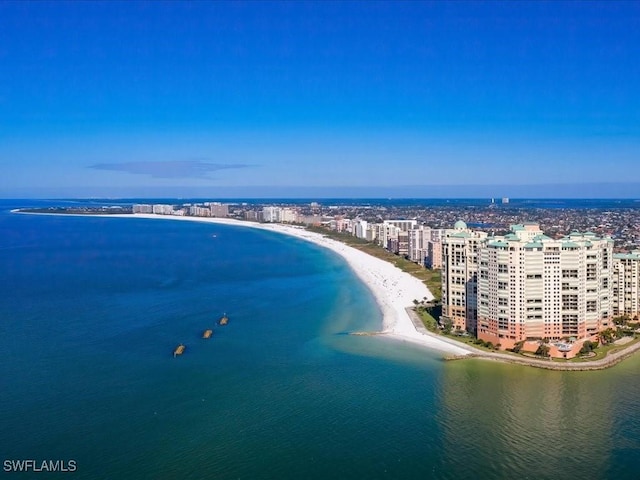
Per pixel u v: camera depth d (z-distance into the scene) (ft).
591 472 590.96
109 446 616.80
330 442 639.35
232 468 581.53
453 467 594.24
